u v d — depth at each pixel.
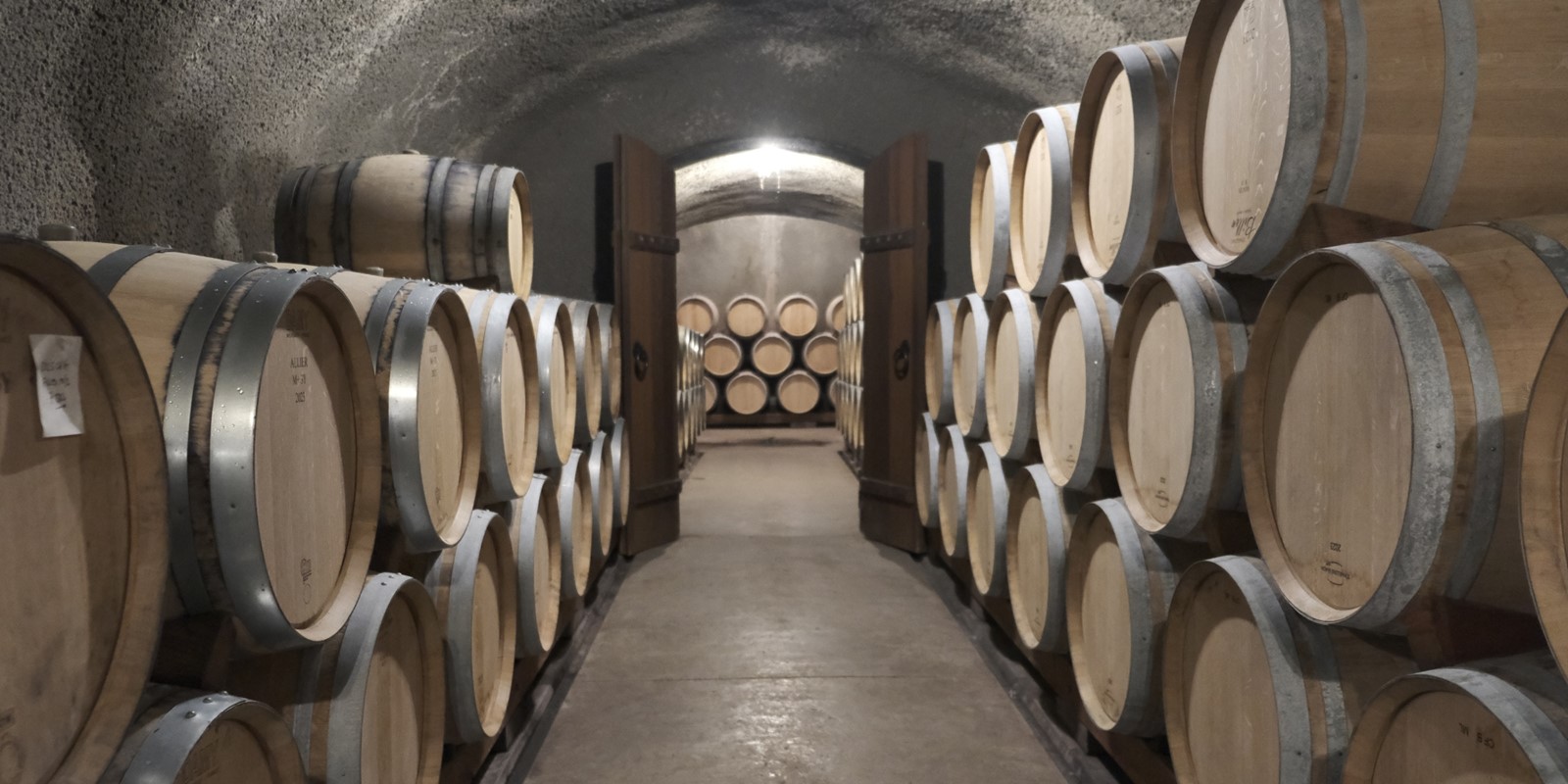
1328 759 1.90
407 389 2.41
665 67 6.75
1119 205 3.24
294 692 1.92
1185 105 2.49
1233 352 2.42
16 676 1.10
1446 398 1.49
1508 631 1.57
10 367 1.09
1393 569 1.57
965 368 5.28
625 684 4.41
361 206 3.88
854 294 11.05
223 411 1.52
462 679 2.78
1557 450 1.19
